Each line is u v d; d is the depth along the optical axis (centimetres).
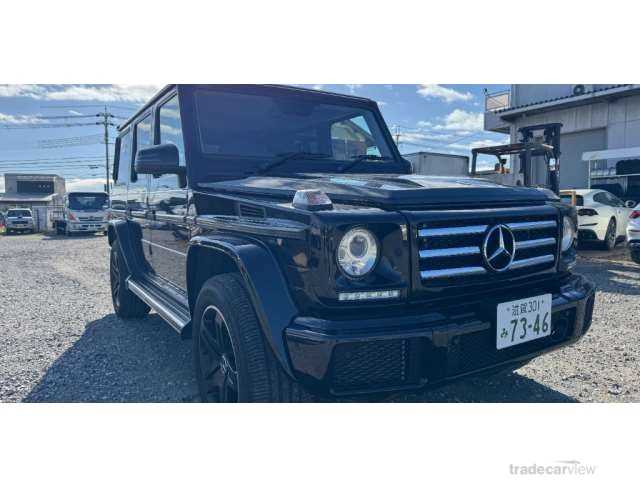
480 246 212
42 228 2883
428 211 204
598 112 1595
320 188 233
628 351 369
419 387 191
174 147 280
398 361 189
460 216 206
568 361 349
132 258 430
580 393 295
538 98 1750
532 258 231
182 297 318
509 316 212
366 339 181
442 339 189
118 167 504
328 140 344
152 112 368
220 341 236
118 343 402
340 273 187
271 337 192
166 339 413
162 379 322
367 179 249
